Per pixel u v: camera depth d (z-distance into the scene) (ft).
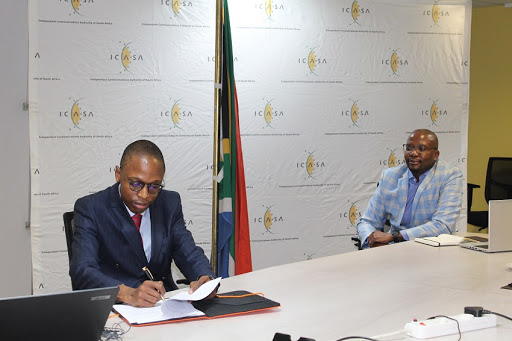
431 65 15.28
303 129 14.38
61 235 12.60
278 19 14.01
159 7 13.04
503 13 20.38
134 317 6.03
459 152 15.60
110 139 12.88
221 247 11.55
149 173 7.38
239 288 7.45
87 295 4.81
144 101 13.08
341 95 14.64
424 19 15.12
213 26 13.41
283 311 6.43
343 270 8.52
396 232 11.96
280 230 14.37
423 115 15.31
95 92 12.72
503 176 18.76
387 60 14.93
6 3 12.00
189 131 13.43
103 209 7.76
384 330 5.76
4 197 12.21
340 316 6.24
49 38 12.33
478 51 20.97
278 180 14.28
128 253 7.78
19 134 12.31
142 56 12.99
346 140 14.75
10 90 12.16
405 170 12.36
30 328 4.65
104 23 12.67
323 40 14.39
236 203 11.68
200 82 13.42
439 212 11.85
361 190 14.94
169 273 8.28
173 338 5.49
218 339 5.47
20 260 12.46
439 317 5.89
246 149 13.98
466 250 10.06
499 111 20.70
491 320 5.86
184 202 13.53
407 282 7.80
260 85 13.97
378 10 14.78
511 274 8.27
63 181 12.60
